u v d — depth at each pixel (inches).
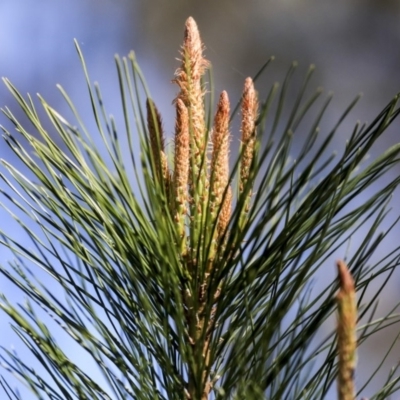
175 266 31.0
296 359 31.0
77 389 30.5
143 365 30.8
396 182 30.5
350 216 31.0
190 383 31.0
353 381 27.2
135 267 31.4
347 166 29.4
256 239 29.9
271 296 30.8
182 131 31.3
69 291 31.4
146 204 31.4
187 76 31.4
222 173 31.4
